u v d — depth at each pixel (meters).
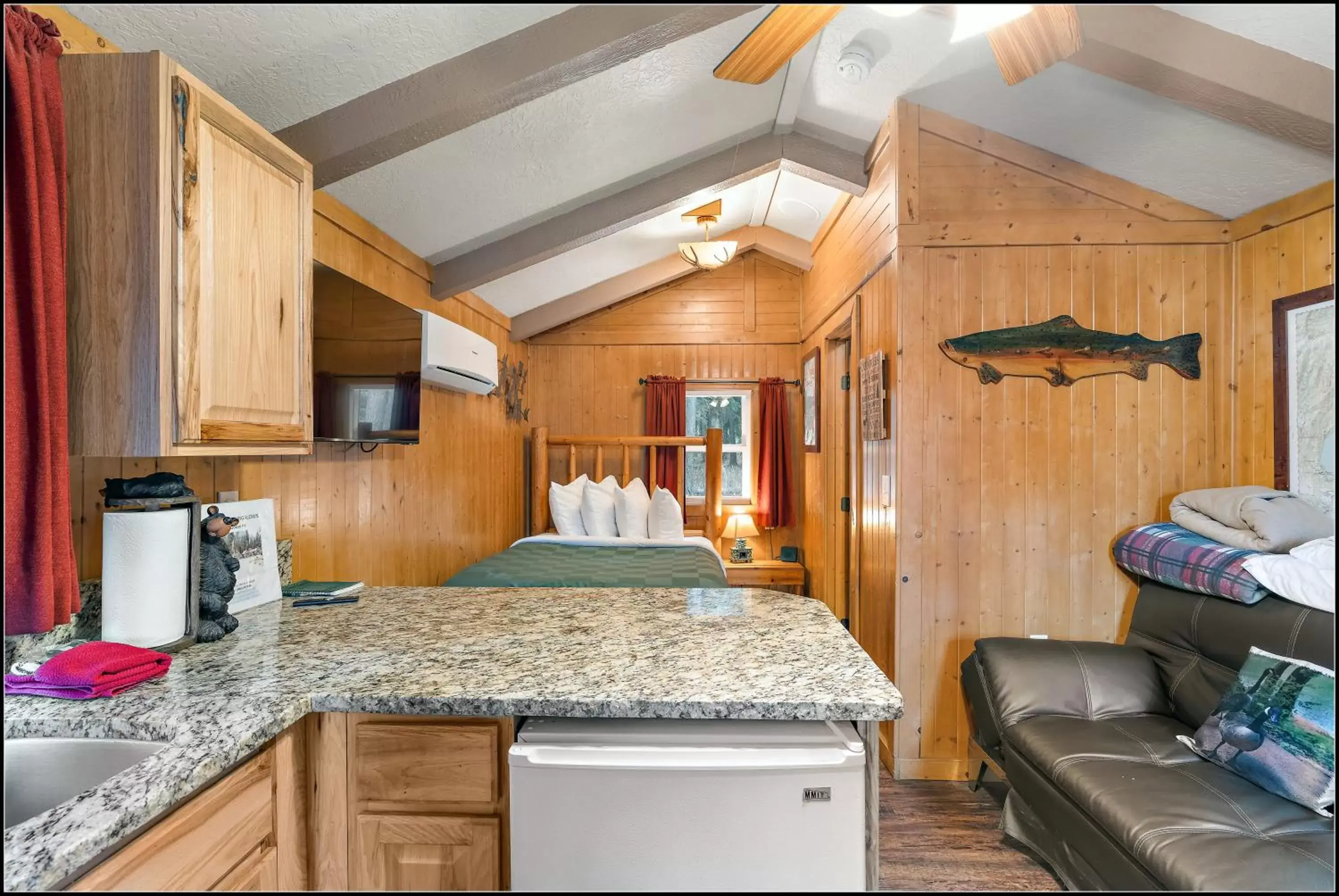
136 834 0.87
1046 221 2.69
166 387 1.17
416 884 1.23
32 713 1.10
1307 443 2.28
